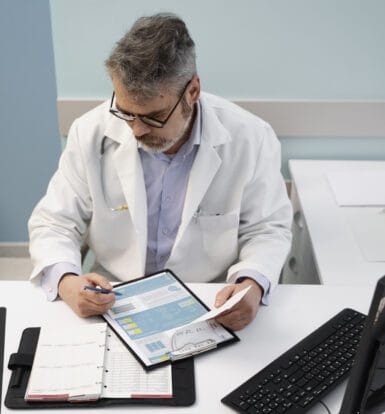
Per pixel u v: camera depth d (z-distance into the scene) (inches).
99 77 74.2
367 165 78.0
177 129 49.8
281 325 48.5
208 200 58.5
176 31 46.2
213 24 71.0
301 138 78.8
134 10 69.9
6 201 102.7
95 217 59.4
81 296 48.3
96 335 45.7
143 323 47.6
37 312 49.3
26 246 105.3
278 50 72.7
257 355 45.2
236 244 59.9
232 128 57.9
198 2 69.6
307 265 66.8
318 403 40.7
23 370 42.7
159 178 57.6
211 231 59.2
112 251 61.4
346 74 74.3
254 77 74.5
